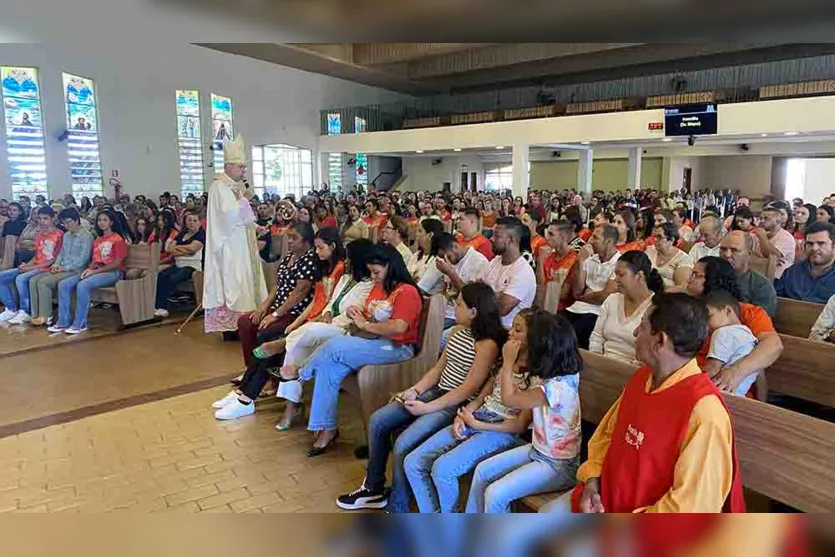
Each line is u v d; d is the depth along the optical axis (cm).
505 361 212
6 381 407
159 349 486
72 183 1301
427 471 224
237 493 262
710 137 1375
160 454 300
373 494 252
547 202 1358
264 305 379
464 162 2419
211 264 438
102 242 563
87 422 338
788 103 1156
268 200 1297
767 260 386
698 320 151
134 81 1425
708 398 147
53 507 249
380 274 304
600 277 367
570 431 199
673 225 424
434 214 922
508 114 2003
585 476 176
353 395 297
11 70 1180
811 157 1952
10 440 314
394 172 2338
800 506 157
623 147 1742
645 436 152
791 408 262
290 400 329
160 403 367
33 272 584
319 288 364
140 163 1452
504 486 193
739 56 1706
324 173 1995
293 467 287
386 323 292
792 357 238
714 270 241
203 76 1597
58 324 550
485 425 221
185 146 1563
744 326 217
